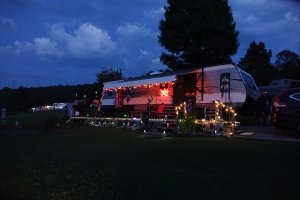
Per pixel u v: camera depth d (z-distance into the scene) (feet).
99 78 168.76
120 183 29.71
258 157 34.30
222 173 30.04
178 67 101.60
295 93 47.73
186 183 28.17
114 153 42.78
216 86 65.00
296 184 26.22
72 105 102.73
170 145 43.57
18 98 262.26
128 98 90.27
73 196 27.35
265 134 51.47
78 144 53.93
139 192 27.04
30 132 83.71
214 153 37.27
